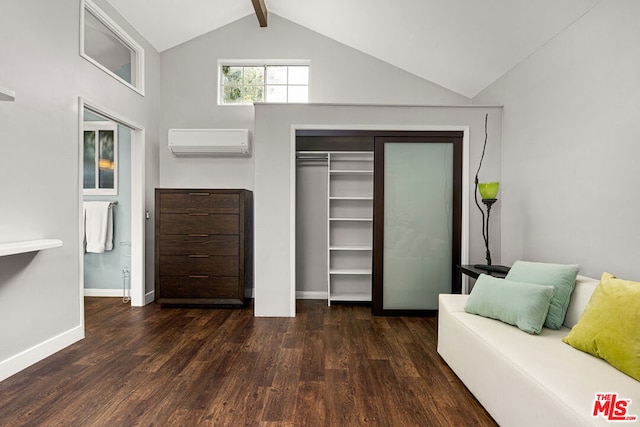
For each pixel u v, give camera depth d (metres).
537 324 2.03
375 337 3.12
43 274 2.62
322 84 4.58
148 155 4.29
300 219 4.60
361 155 4.53
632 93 2.07
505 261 3.59
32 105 2.52
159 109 4.56
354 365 2.54
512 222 3.46
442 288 3.77
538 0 2.57
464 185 3.71
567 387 1.40
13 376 2.32
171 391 2.14
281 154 3.69
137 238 4.13
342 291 4.55
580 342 1.75
